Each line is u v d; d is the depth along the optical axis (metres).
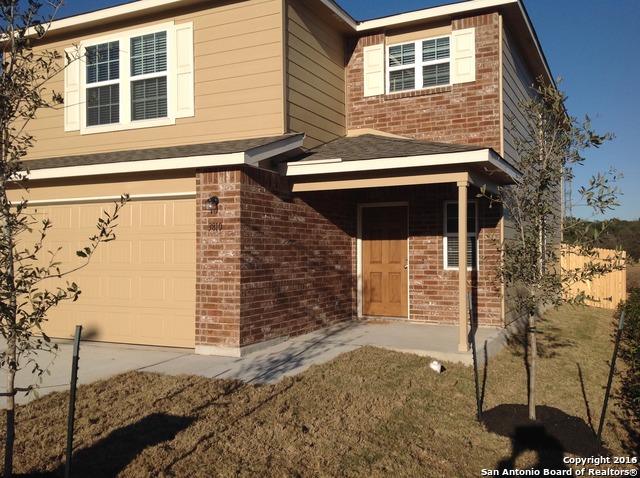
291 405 5.54
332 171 8.42
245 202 7.72
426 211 10.53
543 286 5.39
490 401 6.32
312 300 9.52
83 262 9.05
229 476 4.11
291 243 8.92
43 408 5.39
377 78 11.09
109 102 10.11
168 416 5.15
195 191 8.03
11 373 3.69
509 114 10.60
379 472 4.33
